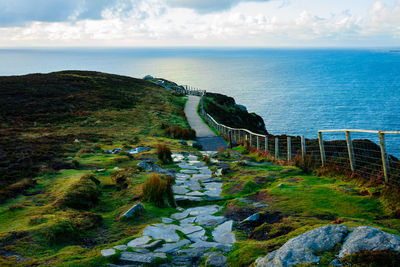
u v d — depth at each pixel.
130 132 26.80
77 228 5.84
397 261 3.04
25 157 13.28
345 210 5.83
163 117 36.59
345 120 102.31
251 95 183.38
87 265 4.19
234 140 24.20
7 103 34.28
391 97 161.00
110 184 9.54
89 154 14.80
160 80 84.06
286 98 166.62
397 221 5.12
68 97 40.53
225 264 4.09
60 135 21.69
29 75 52.66
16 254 4.68
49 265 4.19
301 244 3.60
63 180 9.73
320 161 10.72
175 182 9.54
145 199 7.64
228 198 7.79
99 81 54.91
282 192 7.23
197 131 31.23
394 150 54.66
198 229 5.78
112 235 5.77
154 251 4.71
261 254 4.12
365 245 3.29
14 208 7.01
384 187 6.69
